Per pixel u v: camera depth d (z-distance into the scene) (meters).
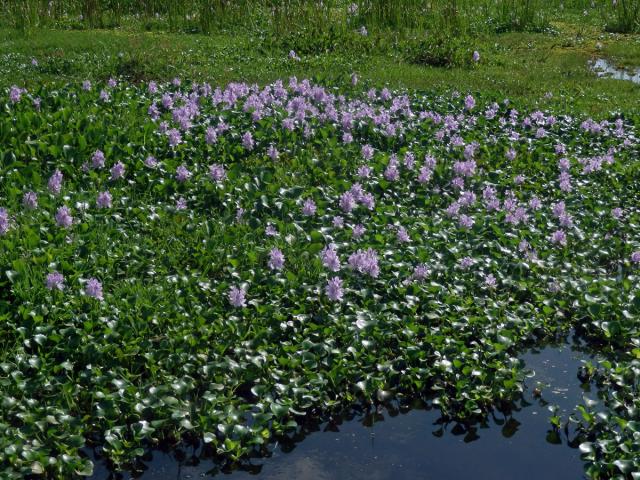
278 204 8.33
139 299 6.59
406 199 9.05
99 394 5.60
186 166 9.37
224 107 11.45
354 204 8.44
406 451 5.62
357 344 6.36
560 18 21.66
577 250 8.30
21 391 5.65
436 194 9.22
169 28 18.70
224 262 7.38
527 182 9.83
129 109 11.20
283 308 6.74
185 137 10.09
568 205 9.25
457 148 10.46
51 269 6.80
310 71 14.95
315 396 5.92
